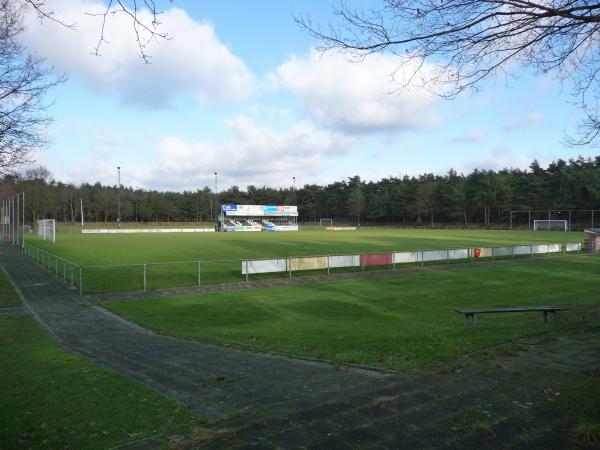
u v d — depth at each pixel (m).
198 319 14.31
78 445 4.92
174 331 12.50
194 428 5.04
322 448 4.39
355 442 4.51
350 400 5.72
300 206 152.88
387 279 23.23
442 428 4.81
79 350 10.22
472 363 7.27
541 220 92.50
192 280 22.36
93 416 5.78
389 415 5.18
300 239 53.78
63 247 41.59
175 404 6.16
